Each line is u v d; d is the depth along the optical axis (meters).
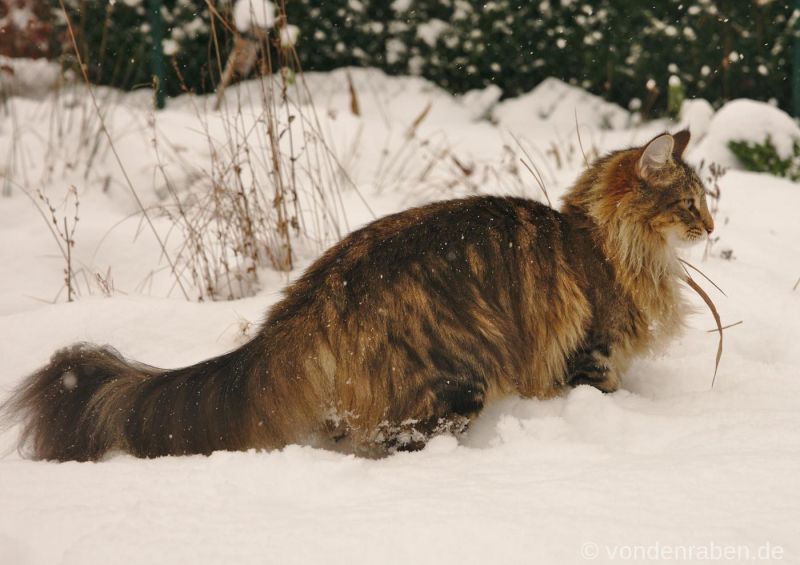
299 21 11.12
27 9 10.06
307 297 3.94
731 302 5.89
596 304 4.49
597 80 10.96
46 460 3.81
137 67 10.51
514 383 4.27
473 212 4.39
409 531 2.84
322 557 2.74
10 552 2.87
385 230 4.23
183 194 7.69
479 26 11.03
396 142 9.23
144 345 5.20
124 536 2.89
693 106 9.80
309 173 7.08
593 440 3.93
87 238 6.84
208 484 3.29
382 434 3.92
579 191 4.76
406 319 3.88
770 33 10.48
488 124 10.60
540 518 2.91
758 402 4.39
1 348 5.14
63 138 8.45
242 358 3.84
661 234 4.54
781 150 8.80
